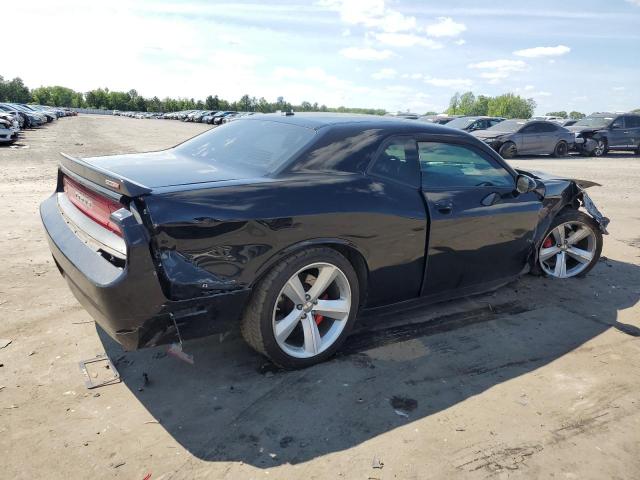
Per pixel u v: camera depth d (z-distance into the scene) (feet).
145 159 11.60
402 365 11.00
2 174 35.83
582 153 68.08
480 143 13.24
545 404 9.78
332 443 8.43
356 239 10.43
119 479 7.48
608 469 8.08
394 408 9.45
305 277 10.73
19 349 10.94
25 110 114.42
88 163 10.62
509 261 14.10
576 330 13.14
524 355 11.71
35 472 7.53
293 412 9.20
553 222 16.06
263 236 9.18
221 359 10.91
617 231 24.34
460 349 11.85
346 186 10.36
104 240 8.91
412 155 11.73
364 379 10.37
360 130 11.23
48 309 12.91
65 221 10.63
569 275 16.98
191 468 7.75
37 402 9.18
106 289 8.15
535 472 7.95
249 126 12.64
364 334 12.37
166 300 8.43
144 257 8.12
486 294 15.38
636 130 70.28
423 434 8.75
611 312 14.40
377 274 11.16
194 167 10.60
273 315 9.78
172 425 8.73
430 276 12.15
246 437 8.50
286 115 12.71
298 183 9.86
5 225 20.83
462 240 12.41
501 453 8.34
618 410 9.68
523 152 61.26
